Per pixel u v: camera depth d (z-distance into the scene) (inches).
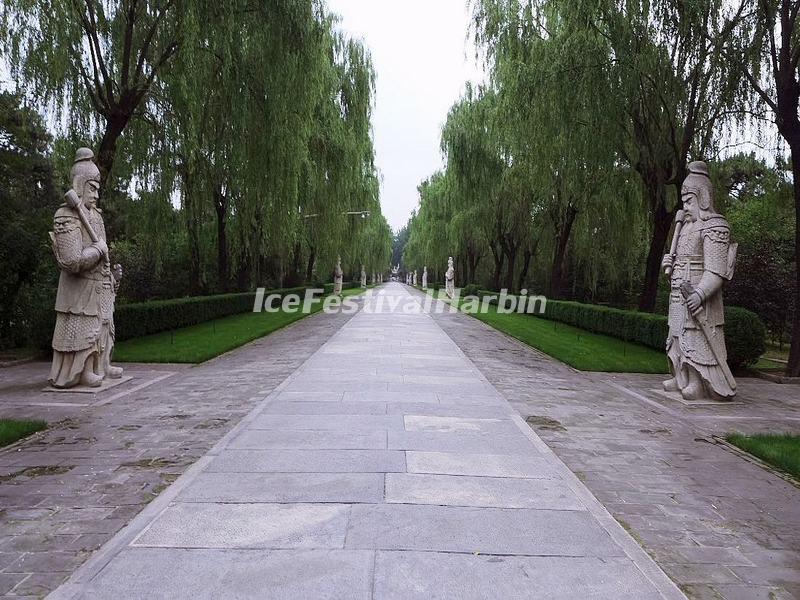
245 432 234.2
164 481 182.2
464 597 113.7
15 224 533.6
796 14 435.5
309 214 1029.8
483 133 1050.7
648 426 274.1
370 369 404.2
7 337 573.0
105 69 470.9
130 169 610.2
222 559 127.8
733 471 207.0
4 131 594.2
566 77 545.0
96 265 342.6
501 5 689.0
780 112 445.4
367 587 116.5
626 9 495.8
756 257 689.0
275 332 700.0
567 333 738.8
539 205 1049.5
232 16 516.1
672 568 132.3
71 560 130.3
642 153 572.4
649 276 637.9
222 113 601.9
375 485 175.2
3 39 425.1
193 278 879.1
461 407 286.7
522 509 159.8
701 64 468.4
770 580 127.6
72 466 197.2
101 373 353.4
